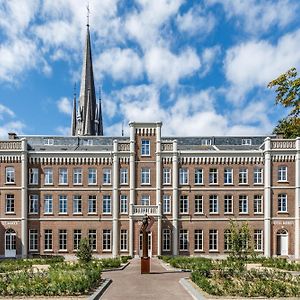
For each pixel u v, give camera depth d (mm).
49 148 68312
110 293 25281
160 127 64250
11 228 62438
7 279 26719
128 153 63938
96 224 63438
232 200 63594
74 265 36969
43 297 22656
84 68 126375
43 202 63750
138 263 51000
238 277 29156
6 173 63219
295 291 23062
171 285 28875
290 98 24750
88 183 64062
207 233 63125
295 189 62312
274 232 62125
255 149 67625
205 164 64125
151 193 63531
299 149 62406
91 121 125375
